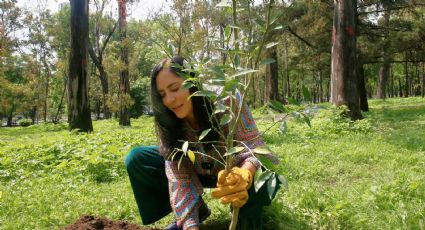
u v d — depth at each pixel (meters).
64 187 4.53
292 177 4.89
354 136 8.96
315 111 1.74
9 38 29.72
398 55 25.11
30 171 5.75
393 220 2.87
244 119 2.40
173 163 2.54
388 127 11.08
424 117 14.42
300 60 24.69
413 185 3.54
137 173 2.77
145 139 8.72
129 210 3.50
